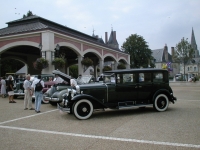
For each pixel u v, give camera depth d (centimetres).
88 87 675
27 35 1731
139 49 4819
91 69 4519
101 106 675
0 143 414
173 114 673
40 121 620
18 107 929
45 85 1162
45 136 457
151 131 473
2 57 2288
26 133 486
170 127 502
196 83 2711
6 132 499
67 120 627
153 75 754
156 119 601
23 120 639
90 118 648
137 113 714
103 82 752
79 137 442
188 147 366
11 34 1783
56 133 480
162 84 759
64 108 648
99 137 439
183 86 2388
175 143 387
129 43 4881
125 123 563
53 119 647
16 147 388
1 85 1395
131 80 727
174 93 1464
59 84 1013
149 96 745
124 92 716
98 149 365
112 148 368
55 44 1720
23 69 3012
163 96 742
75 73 4741
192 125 518
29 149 375
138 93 732
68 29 2369
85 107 639
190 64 8112
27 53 2619
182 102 970
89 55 3025
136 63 4941
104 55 2686
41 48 1631
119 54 3206
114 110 796
